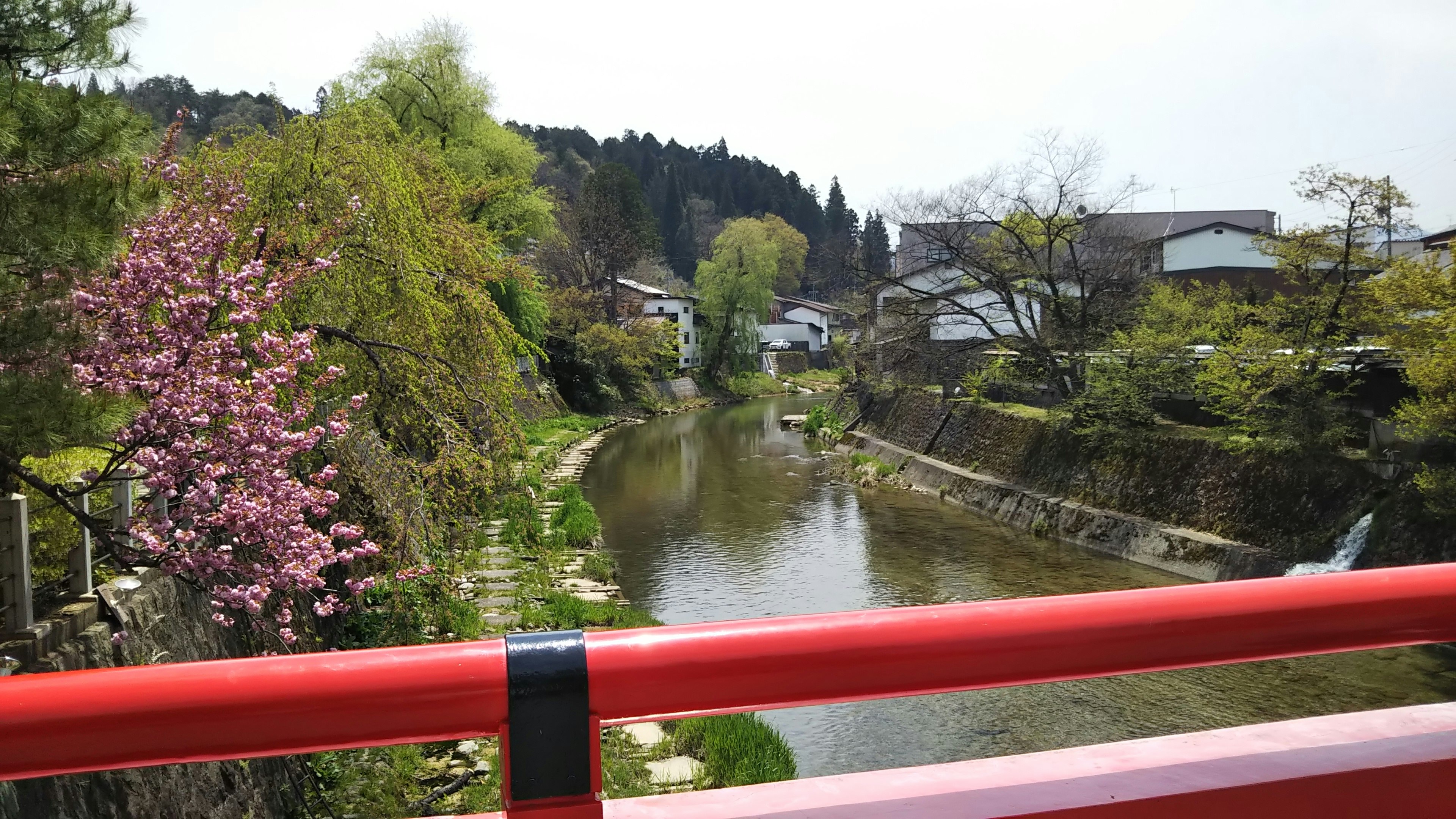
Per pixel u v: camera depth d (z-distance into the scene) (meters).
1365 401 13.24
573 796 0.87
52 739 0.79
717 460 27.88
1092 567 14.73
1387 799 1.06
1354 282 13.49
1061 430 19.00
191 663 0.83
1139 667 0.95
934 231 21.62
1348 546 11.78
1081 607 0.94
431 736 0.84
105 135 3.31
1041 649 0.92
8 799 3.06
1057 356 20.55
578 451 29.64
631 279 62.16
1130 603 0.95
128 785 3.90
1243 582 1.00
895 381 27.70
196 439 4.29
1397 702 9.12
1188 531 14.57
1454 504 10.41
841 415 34.81
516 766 0.85
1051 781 1.03
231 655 5.57
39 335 3.23
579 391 40.53
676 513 19.61
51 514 4.35
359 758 6.62
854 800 1.00
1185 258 29.94
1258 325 15.00
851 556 15.66
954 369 25.16
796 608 12.70
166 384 4.05
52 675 0.81
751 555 15.78
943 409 25.42
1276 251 14.38
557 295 40.59
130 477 4.21
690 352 60.38
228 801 4.86
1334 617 0.98
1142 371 16.66
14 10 3.40
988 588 13.64
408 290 6.91
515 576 12.90
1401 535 11.13
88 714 0.79
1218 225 29.44
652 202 103.31
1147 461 16.31
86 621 4.11
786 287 90.31
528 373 33.59
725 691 0.87
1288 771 1.04
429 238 7.52
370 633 8.15
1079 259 23.78
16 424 3.08
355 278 6.95
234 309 4.87
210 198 5.91
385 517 6.75
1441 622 1.01
